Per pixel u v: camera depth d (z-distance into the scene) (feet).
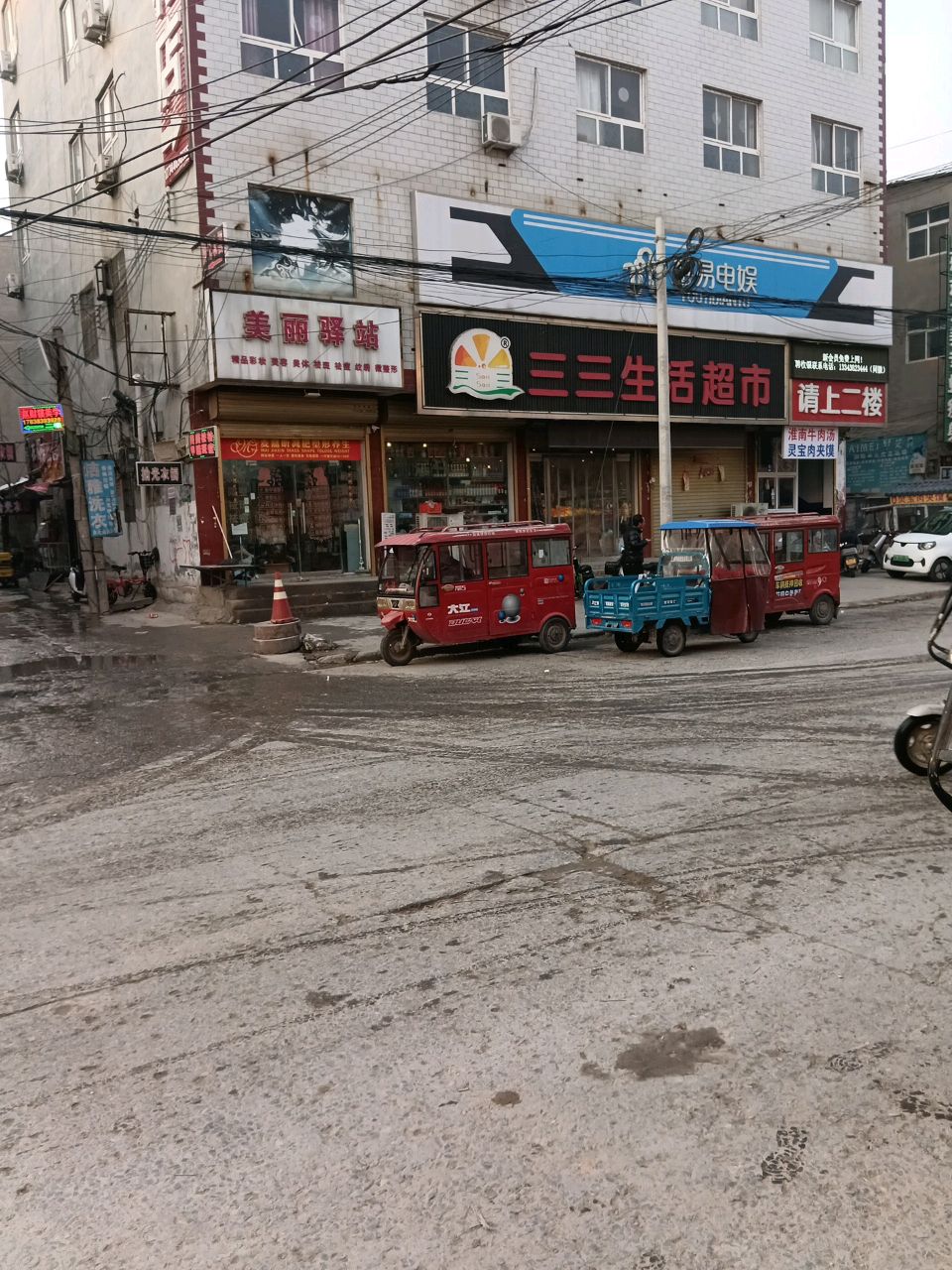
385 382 56.13
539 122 62.28
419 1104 9.87
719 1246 7.80
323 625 52.85
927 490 86.43
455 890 15.65
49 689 38.34
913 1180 8.50
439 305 58.23
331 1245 8.00
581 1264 7.68
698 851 16.87
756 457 78.48
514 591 42.91
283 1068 10.68
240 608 55.01
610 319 65.26
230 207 52.13
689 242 62.85
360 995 12.24
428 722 29.71
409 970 12.85
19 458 102.94
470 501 65.72
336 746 26.96
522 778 22.54
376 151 56.39
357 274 56.08
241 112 43.83
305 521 59.36
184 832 19.66
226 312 51.11
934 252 98.94
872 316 80.18
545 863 16.67
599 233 64.34
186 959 13.57
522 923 14.20
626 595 40.22
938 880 15.11
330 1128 9.56
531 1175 8.75
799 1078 10.04
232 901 15.69
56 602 74.43
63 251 81.51
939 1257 7.62
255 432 57.00
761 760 23.03
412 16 56.85
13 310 100.68
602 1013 11.48
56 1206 8.63
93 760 26.50
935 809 18.72
